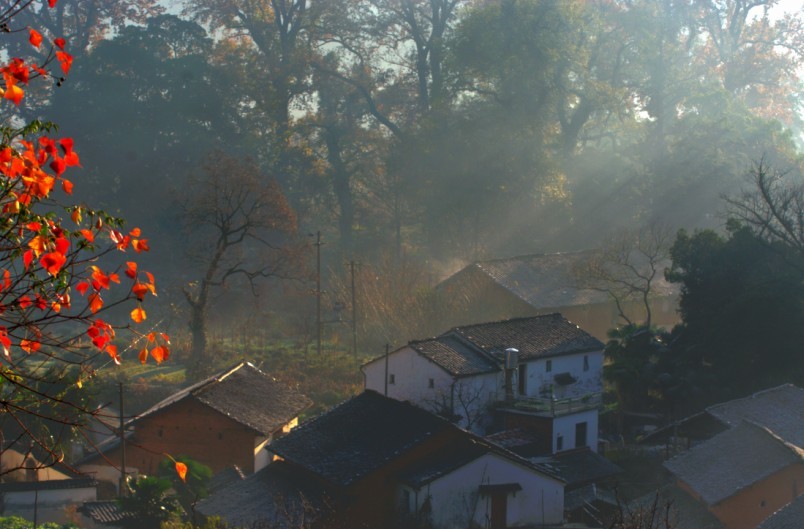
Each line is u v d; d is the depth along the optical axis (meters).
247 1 91.50
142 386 42.44
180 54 88.31
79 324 48.75
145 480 26.84
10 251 6.93
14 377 8.07
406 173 77.62
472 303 57.47
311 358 52.25
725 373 42.88
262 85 85.81
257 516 27.81
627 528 17.23
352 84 89.38
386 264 63.41
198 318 49.78
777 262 45.62
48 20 86.56
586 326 58.41
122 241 7.08
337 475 28.97
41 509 26.89
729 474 28.09
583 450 36.97
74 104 79.50
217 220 52.19
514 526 29.86
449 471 28.69
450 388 38.00
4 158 6.71
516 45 74.75
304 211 84.56
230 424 34.44
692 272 45.84
